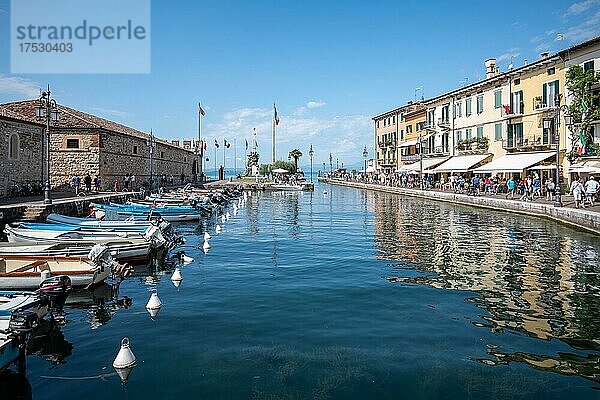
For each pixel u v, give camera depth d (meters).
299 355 9.28
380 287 14.55
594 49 39.34
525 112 48.31
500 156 52.78
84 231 21.38
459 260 18.86
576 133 40.25
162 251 20.17
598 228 24.59
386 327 10.88
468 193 48.78
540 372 8.55
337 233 27.72
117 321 11.41
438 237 25.38
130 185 47.94
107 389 7.97
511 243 22.92
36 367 8.82
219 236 26.80
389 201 54.00
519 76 49.12
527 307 12.42
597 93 39.41
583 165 37.97
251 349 9.59
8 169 32.97
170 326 11.01
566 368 8.70
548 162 44.12
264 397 7.67
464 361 8.99
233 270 17.25
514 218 34.12
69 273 13.61
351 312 12.04
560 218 29.73
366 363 8.91
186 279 15.83
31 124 35.62
